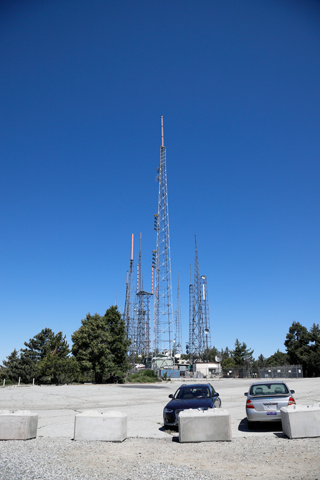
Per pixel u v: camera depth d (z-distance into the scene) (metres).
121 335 54.34
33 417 10.79
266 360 124.19
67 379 49.06
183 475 6.56
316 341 72.81
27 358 56.78
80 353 51.12
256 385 12.60
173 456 8.14
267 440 9.73
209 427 9.86
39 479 6.34
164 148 63.72
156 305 62.72
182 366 83.19
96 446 9.38
